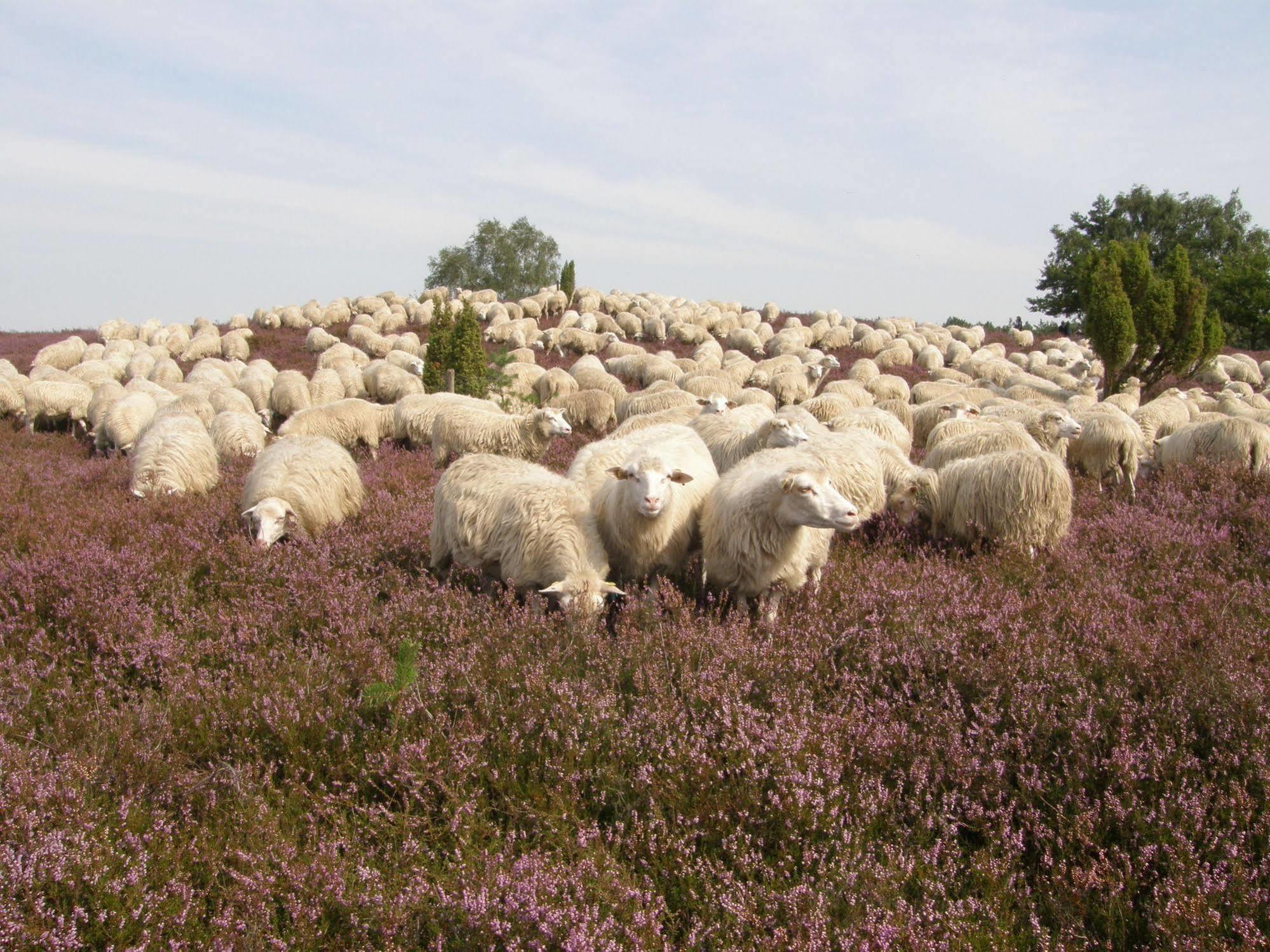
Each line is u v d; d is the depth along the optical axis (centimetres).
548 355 3503
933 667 504
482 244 8100
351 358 3012
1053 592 630
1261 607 616
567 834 370
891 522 875
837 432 977
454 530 702
